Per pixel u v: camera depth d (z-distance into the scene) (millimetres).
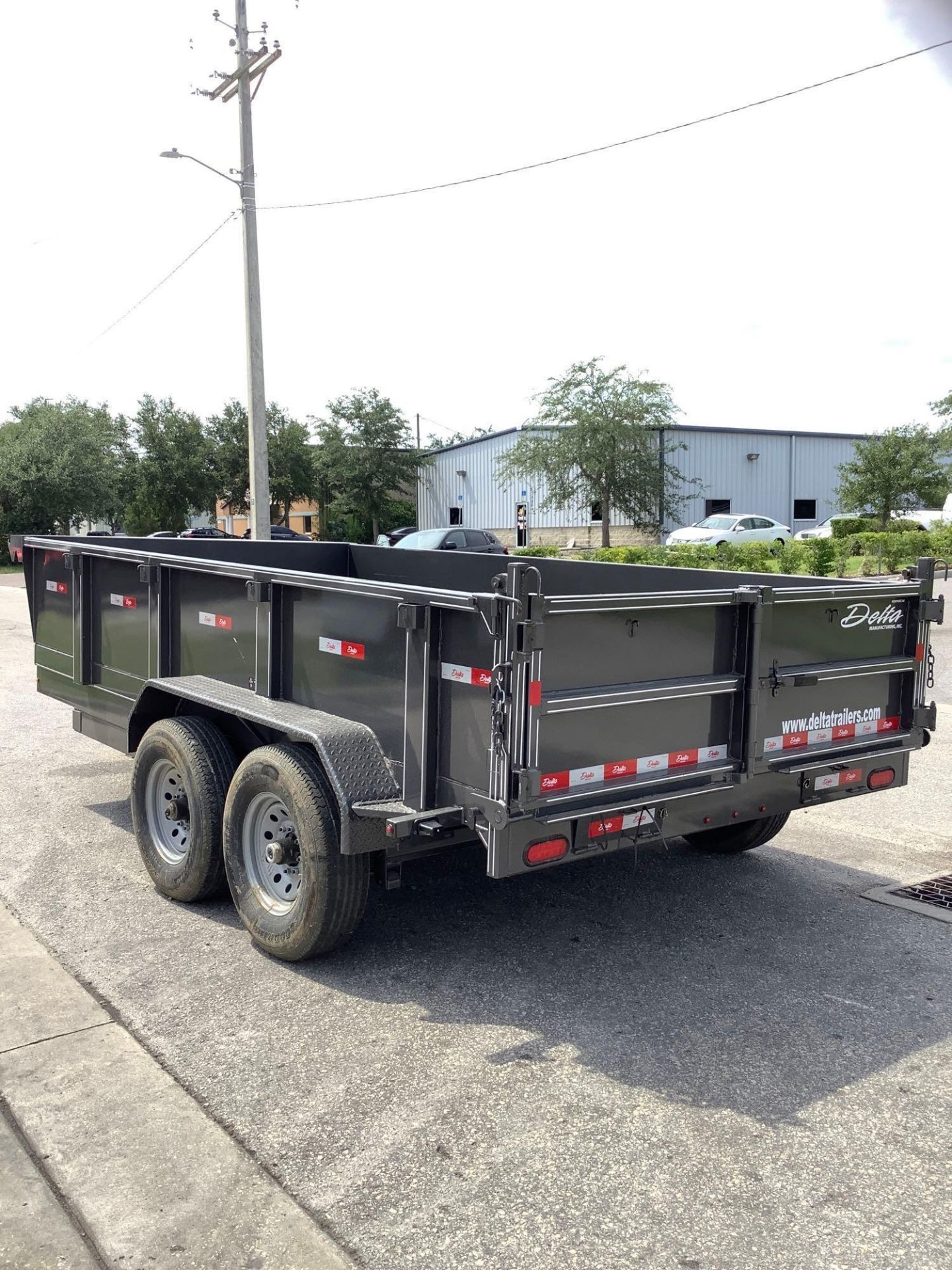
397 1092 3330
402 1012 3891
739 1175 2914
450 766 3773
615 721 3779
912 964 4371
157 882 5074
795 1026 3812
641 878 5434
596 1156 3000
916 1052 3633
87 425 49344
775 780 4418
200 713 5125
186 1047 3611
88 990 4062
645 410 36250
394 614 3918
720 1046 3654
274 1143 3047
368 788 3879
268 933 4301
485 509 46062
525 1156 2996
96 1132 3088
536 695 3469
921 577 4789
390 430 52281
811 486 43531
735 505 41469
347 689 4223
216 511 67062
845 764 4652
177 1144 3031
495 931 4699
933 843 6090
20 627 17297
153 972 4227
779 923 4824
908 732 4844
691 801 4105
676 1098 3314
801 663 4355
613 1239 2646
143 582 5547
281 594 4578
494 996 4027
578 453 36344
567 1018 3855
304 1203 2781
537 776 3453
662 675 3922
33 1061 3492
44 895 5113
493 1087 3363
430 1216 2727
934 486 38250
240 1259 2549
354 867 4043
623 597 3664
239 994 4031
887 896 5199
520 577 3371
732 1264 2562
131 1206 2748
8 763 7879
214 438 59094
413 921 4797
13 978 4145
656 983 4164
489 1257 2572
